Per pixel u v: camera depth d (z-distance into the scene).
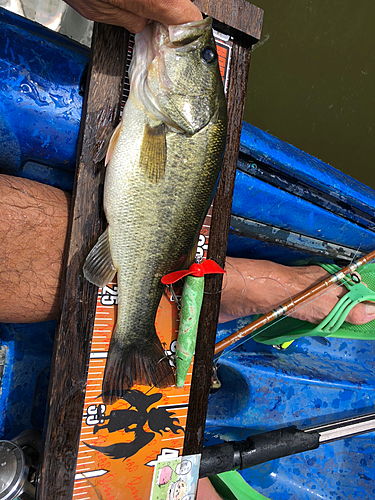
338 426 1.43
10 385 1.14
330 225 1.53
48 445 0.86
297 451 1.28
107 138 0.86
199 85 0.82
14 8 1.34
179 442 1.03
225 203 1.04
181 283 1.01
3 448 0.90
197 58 0.81
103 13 0.73
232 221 1.35
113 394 0.91
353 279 1.58
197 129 0.83
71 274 0.86
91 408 0.90
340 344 2.04
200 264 0.96
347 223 1.55
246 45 1.05
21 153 0.97
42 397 1.18
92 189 0.86
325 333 1.59
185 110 0.81
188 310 0.95
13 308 0.89
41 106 0.90
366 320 1.60
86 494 0.91
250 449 1.19
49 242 0.91
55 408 0.86
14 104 0.87
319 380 1.74
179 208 0.85
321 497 1.69
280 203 1.37
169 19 0.75
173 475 1.03
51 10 1.38
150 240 0.85
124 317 0.88
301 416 1.71
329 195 1.45
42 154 0.98
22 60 0.87
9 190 0.87
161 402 0.99
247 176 1.26
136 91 0.80
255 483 1.63
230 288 1.41
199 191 0.87
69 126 0.94
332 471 1.75
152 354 0.94
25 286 0.89
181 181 0.84
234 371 1.67
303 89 2.43
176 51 0.78
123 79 0.87
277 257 1.70
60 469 0.88
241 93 1.05
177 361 0.98
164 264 0.88
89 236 0.86
